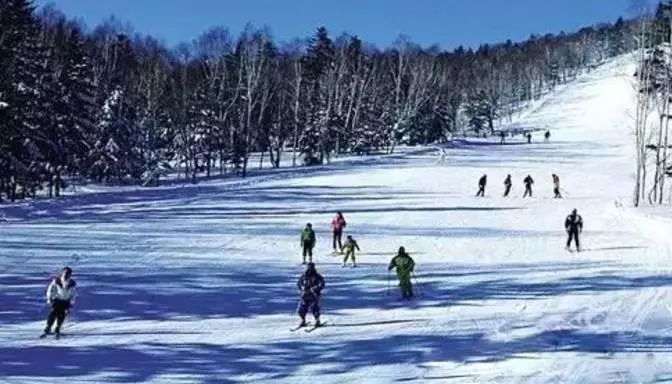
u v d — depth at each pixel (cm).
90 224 3572
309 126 8562
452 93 13050
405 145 10769
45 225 3459
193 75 10006
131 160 6750
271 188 5631
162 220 3834
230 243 3186
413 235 3616
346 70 10100
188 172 7694
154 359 1549
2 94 4719
